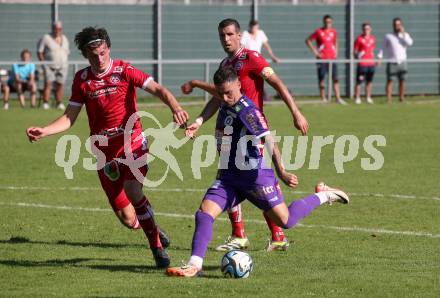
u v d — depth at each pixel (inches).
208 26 3166.8
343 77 3061.0
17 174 1614.2
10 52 3009.4
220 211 829.8
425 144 1964.8
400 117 2466.8
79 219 1195.9
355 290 767.1
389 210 1249.4
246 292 760.3
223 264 824.3
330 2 3282.5
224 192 829.8
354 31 3235.7
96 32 881.5
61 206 1300.4
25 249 992.9
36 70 2640.3
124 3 3125.0
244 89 941.8
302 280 807.7
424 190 1419.8
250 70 936.3
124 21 3088.1
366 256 946.7
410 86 3181.6
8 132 2161.7
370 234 1079.6
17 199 1359.5
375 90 3149.6
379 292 760.3
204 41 3166.8
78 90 903.1
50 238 1063.6
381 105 2800.2
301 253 967.0
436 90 3203.7
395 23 2856.8
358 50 2888.8
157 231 885.8
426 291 764.6
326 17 2822.3
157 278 823.7
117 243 1034.7
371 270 858.8
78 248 1001.5
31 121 2335.1
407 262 906.7
